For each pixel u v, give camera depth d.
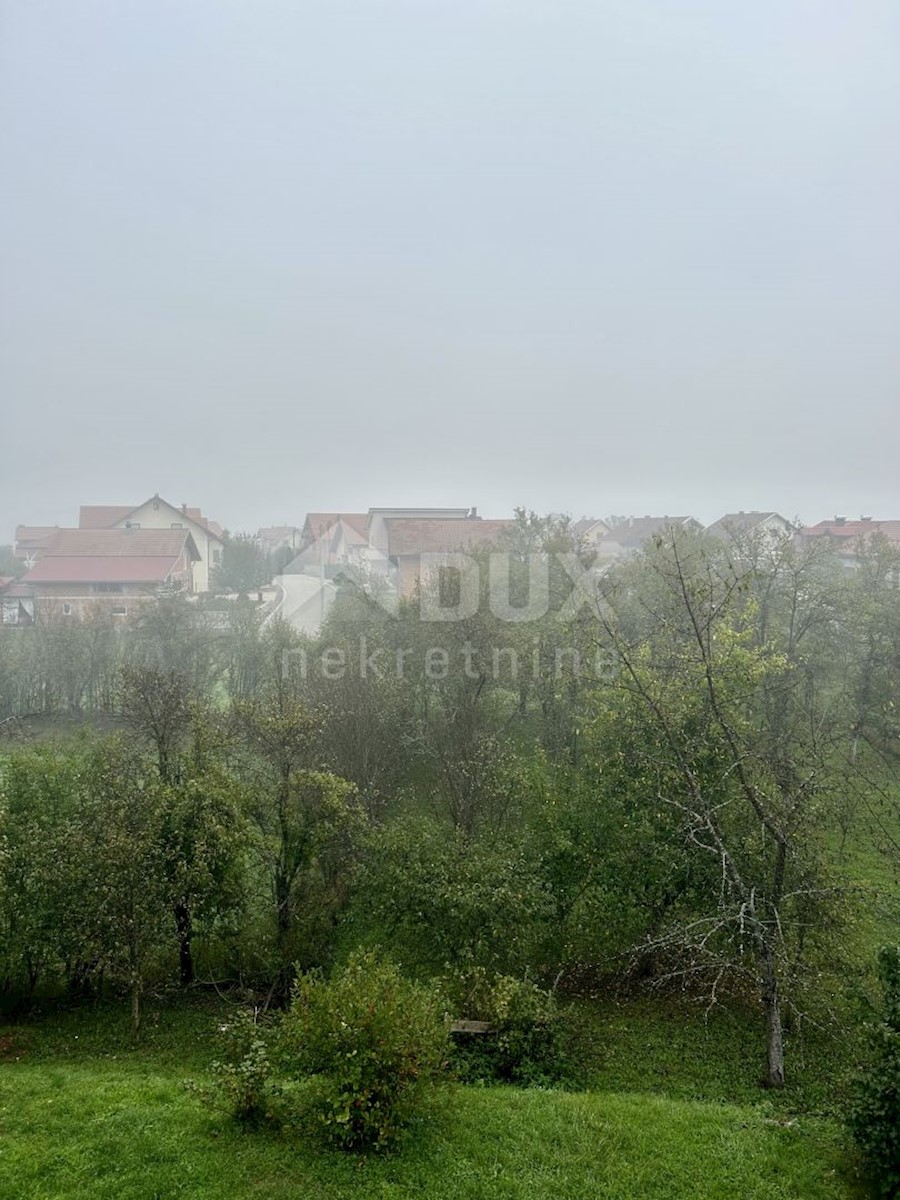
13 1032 11.06
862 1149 6.85
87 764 13.41
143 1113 7.77
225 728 13.77
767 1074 9.53
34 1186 6.61
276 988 12.23
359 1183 6.68
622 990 11.88
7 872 11.21
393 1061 7.34
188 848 11.80
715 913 10.28
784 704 16.86
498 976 10.04
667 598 21.06
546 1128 7.64
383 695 18.34
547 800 13.05
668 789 11.49
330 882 13.88
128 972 11.20
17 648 29.62
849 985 10.10
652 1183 6.84
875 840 13.91
